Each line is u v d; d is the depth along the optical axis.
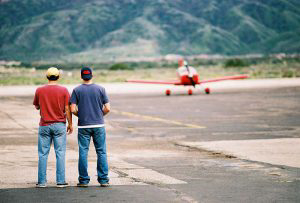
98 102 23.28
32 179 24.91
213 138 40.22
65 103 23.27
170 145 36.91
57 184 23.12
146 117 57.66
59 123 23.16
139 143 38.09
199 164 29.03
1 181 24.41
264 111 62.78
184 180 24.48
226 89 117.19
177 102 79.88
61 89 23.22
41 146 23.25
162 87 135.88
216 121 52.66
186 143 37.72
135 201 20.31
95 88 23.30
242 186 23.05
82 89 23.25
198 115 59.09
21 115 60.75
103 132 23.33
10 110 67.88
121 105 75.50
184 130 45.66
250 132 43.56
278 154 32.19
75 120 54.16
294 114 58.78
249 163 29.17
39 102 23.20
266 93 98.50
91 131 23.14
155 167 28.14
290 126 47.59
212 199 20.58
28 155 32.50
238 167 27.95
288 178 24.86
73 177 25.36
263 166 28.16
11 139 40.41
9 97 100.25
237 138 39.97
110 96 99.00
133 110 66.81
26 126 49.72
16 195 21.47
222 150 34.06
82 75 23.58
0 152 33.72
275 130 44.75
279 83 142.50
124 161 30.23
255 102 77.06
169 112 63.31
